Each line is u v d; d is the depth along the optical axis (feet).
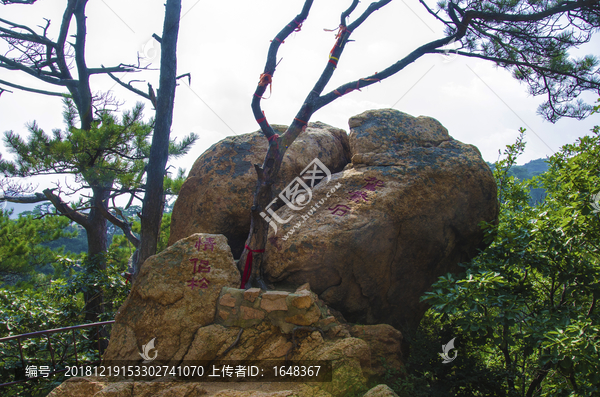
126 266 38.88
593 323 15.99
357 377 14.01
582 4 20.26
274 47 17.07
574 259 17.95
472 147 20.74
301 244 16.93
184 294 15.65
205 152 21.97
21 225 46.42
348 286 17.85
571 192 20.42
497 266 18.42
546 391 20.42
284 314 14.94
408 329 19.44
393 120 21.27
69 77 43.42
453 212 19.12
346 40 18.02
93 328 30.60
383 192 18.16
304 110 17.61
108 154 36.45
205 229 20.08
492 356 22.97
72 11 39.52
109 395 13.30
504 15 20.42
